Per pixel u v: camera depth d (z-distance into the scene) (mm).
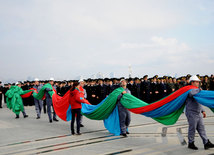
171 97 5488
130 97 6527
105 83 15000
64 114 8828
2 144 6176
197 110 5008
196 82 5215
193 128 4984
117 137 6465
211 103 4766
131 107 6312
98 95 14477
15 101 11375
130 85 15000
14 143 6238
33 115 12492
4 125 9273
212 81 14586
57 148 5539
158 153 4781
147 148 5195
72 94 7035
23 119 10977
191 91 5035
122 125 6641
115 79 13914
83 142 6047
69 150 5324
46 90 9789
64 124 9250
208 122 8195
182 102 5273
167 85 14031
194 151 4824
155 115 5883
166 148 5125
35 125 9125
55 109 9289
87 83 15547
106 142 5922
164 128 7406
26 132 7734
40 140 6488
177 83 13938
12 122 10086
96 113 7238
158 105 5734
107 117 7121
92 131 7543
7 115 12836
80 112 7059
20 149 5590
